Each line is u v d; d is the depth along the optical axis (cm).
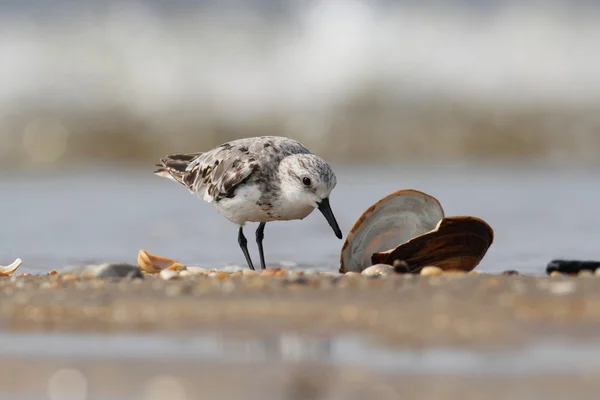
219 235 1313
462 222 846
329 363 470
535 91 2384
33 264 1077
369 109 2361
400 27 2469
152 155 2308
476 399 403
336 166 2155
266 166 948
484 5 2506
